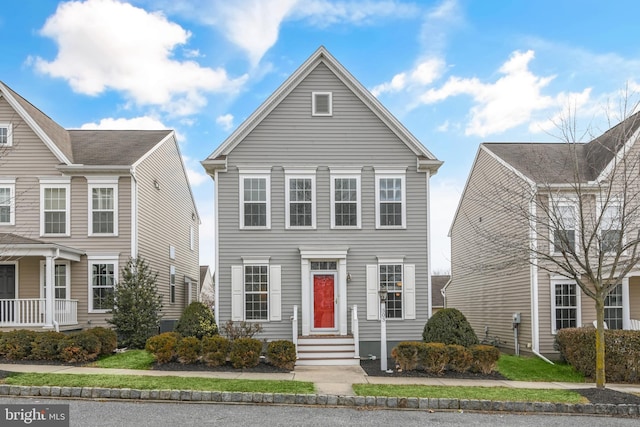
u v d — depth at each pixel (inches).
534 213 754.8
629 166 650.2
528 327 788.6
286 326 747.4
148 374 553.0
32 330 705.6
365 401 460.8
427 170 781.3
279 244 760.3
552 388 534.9
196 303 714.8
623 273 521.7
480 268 750.5
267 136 772.6
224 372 584.4
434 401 460.4
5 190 821.2
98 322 808.9
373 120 783.7
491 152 908.6
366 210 773.3
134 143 936.3
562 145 934.4
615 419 442.3
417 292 765.9
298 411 435.8
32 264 819.4
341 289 752.3
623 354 606.5
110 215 823.1
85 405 436.8
